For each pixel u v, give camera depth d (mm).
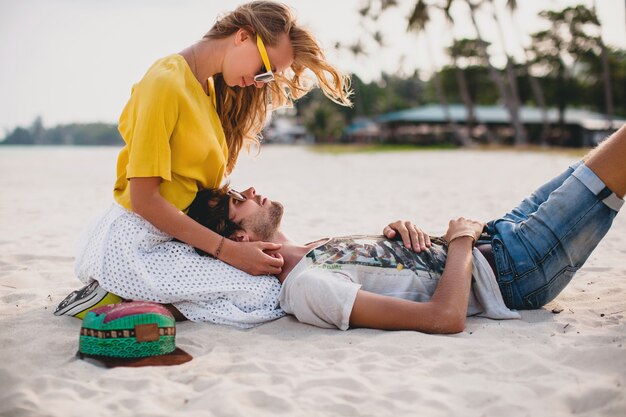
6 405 2031
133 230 2932
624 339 2535
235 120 3498
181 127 2893
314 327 2822
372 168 17812
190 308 2957
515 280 2898
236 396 2072
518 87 54656
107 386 2209
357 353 2479
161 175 2820
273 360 2453
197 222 3023
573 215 2770
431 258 2908
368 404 2029
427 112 54938
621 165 2682
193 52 3070
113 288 2902
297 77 3369
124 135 3074
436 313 2650
